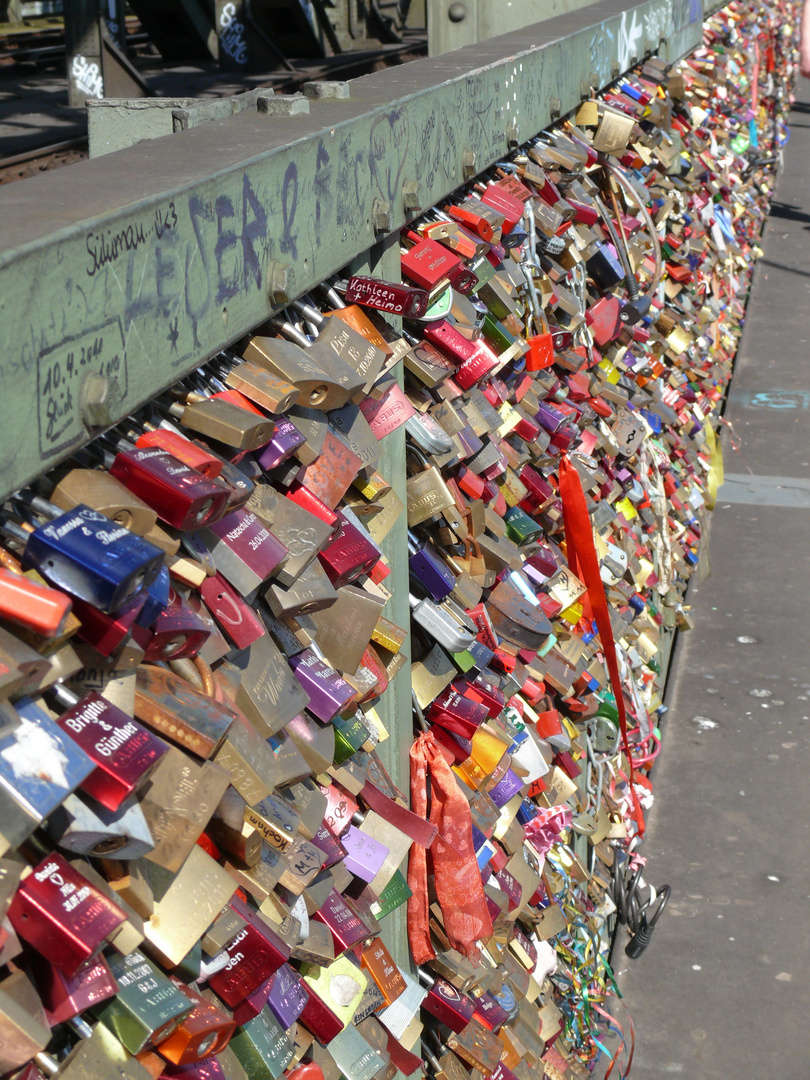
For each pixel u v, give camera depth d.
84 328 0.92
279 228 1.31
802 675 5.16
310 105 1.67
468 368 2.09
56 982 0.90
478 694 2.19
